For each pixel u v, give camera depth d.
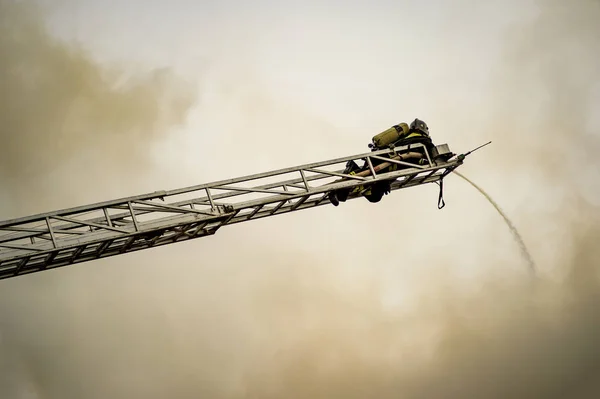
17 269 21.52
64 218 20.53
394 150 23.28
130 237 21.75
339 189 22.95
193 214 21.58
